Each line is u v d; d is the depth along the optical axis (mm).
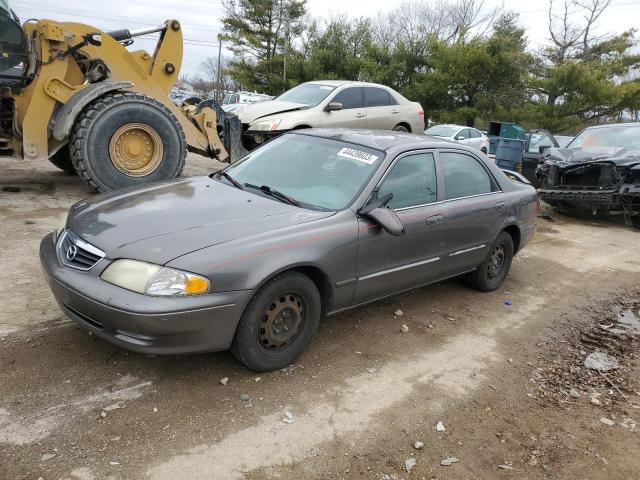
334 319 4590
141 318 2945
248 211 3729
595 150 10469
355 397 3469
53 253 3543
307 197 4094
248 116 10609
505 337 4699
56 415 2947
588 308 5684
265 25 42875
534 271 6836
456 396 3645
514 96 34250
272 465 2773
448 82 33875
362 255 3934
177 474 2627
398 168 4363
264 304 3371
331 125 10844
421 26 43031
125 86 7789
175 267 3045
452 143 5148
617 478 3020
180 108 9211
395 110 12102
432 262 4652
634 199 9875
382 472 2830
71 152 7629
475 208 5023
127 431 2885
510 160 14656
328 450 2941
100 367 3436
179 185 4289
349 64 36656
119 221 3469
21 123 7488
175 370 3498
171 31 8742
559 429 3424
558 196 10383
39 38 7281
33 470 2545
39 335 3736
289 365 3713
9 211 6855
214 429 2982
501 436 3270
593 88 33000
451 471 2902
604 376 4211
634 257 8086
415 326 4676
